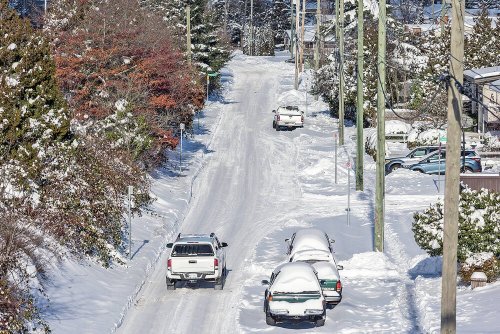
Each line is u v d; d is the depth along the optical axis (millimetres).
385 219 83375
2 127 59625
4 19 69438
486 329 43281
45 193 58906
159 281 61969
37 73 65250
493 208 54500
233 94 188125
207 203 93062
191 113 116875
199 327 49812
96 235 62125
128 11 102500
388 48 151125
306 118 162875
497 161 111250
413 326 47875
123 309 52500
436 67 138500
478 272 54281
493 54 145875
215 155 122625
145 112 96062
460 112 38094
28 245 52500
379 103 68688
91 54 93125
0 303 42531
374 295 56688
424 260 64438
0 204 53812
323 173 108500
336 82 161375
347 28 180875
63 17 97125
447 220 38594
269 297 48938
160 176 102750
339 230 78938
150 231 75812
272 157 120812
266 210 89188
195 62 169250
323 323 49062
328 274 52875
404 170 107938
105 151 77812
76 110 86688
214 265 58062
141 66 98312
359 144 97125
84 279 56344
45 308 48812
